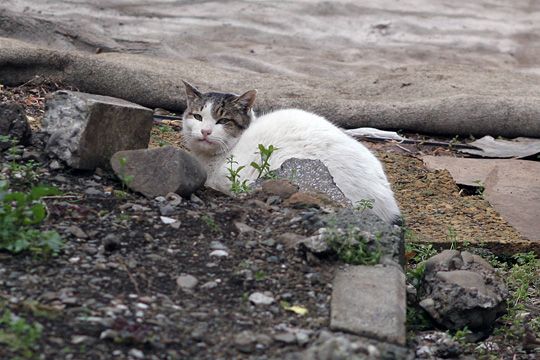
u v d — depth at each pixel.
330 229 8.03
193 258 7.77
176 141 12.46
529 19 21.05
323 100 14.43
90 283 7.16
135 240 7.88
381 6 20.78
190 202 8.77
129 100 14.16
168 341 6.58
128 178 8.58
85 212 8.20
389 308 7.21
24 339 6.24
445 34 19.70
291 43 18.41
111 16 18.56
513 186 12.47
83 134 8.94
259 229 8.36
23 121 9.38
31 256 7.36
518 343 8.26
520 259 10.30
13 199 7.51
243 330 6.89
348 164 9.81
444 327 8.08
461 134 14.56
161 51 16.81
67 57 13.91
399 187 12.28
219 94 11.03
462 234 10.70
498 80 16.16
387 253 7.98
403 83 15.70
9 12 16.42
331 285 7.59
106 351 6.35
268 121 10.46
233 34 18.42
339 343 6.59
